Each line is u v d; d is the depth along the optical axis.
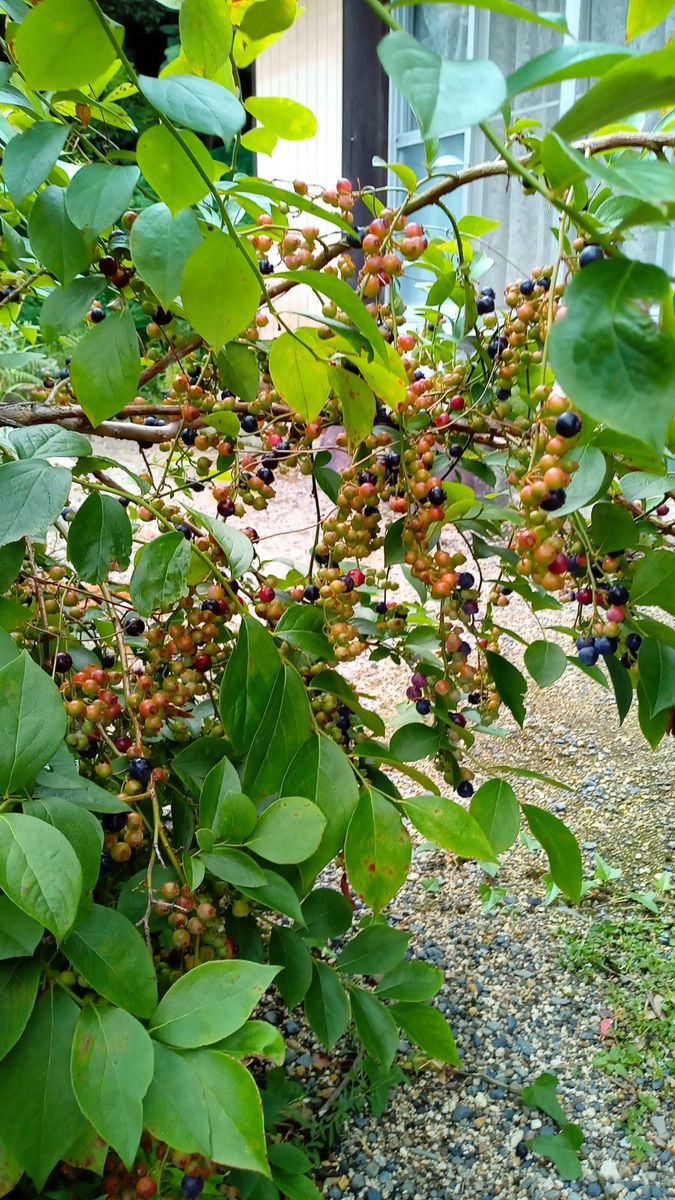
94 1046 0.32
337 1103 0.76
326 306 0.47
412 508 0.47
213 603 0.49
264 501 0.58
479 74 0.21
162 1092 0.32
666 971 0.89
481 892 1.04
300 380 0.46
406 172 0.49
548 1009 0.87
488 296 0.56
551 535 0.37
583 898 1.02
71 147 0.54
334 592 0.48
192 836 0.54
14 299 0.61
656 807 1.17
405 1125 0.75
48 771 0.38
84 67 0.31
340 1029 0.55
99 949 0.34
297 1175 0.55
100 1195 0.48
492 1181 0.70
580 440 0.38
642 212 0.23
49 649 0.53
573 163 0.23
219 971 0.35
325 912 0.59
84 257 0.43
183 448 0.63
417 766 1.33
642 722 0.50
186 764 0.51
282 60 2.65
